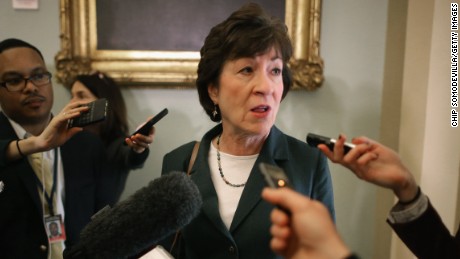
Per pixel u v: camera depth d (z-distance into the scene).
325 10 1.55
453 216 1.16
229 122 0.85
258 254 0.77
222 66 0.81
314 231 0.32
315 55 1.53
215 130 0.97
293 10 1.52
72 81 1.51
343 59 1.58
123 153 1.35
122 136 1.45
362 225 1.68
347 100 1.61
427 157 1.24
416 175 1.30
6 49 1.02
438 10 1.19
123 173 1.39
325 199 0.85
